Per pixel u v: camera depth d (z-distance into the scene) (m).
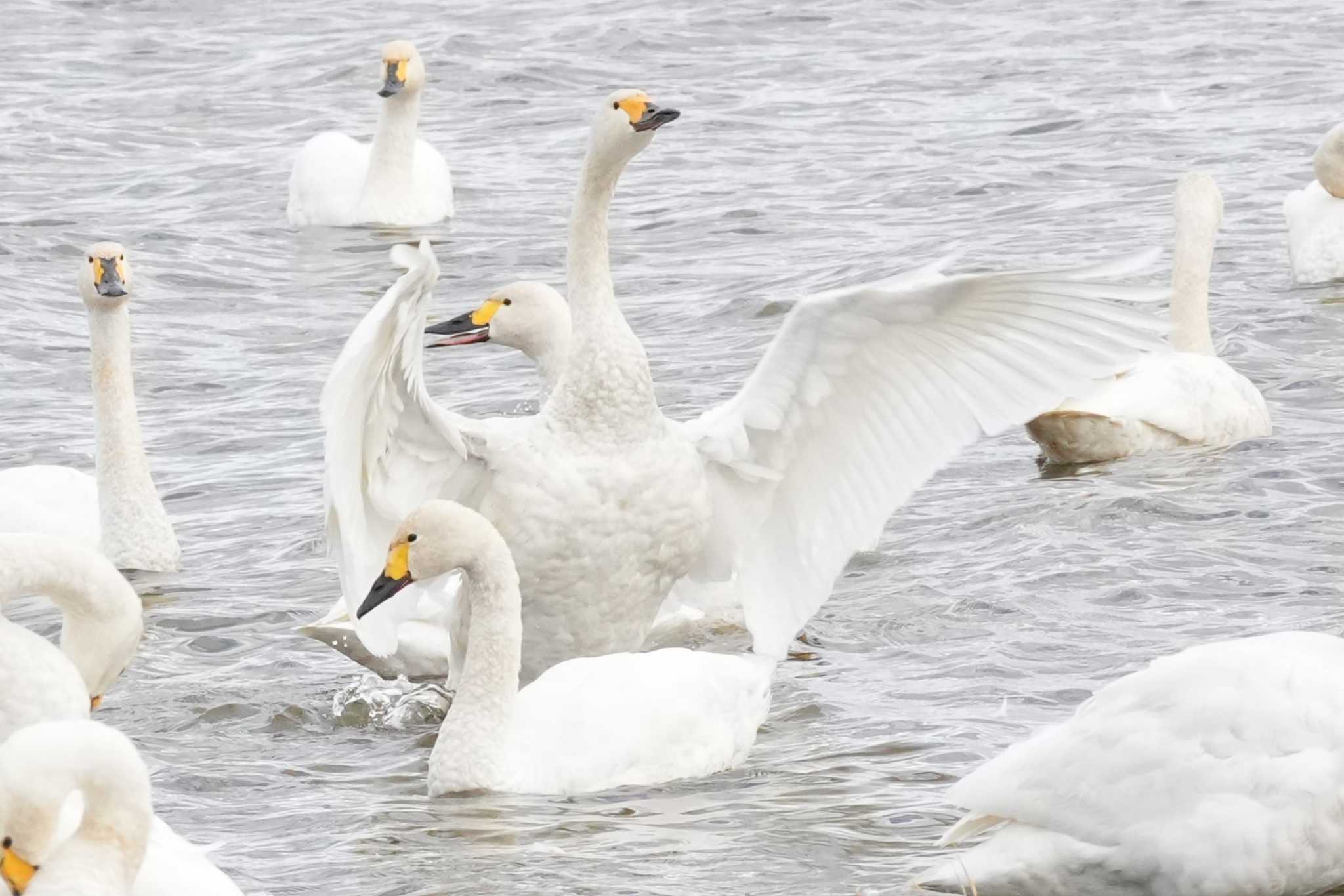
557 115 36.41
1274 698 9.52
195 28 44.94
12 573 10.80
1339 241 23.52
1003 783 9.82
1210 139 31.92
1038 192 29.03
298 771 12.32
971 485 17.55
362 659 13.99
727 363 21.59
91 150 34.09
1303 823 9.39
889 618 14.38
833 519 13.53
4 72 40.34
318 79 39.78
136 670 14.18
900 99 36.22
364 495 13.12
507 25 44.06
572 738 11.97
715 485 13.73
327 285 26.28
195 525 17.64
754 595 13.89
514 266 26.59
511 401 20.34
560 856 10.70
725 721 12.16
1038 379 12.40
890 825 10.93
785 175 30.86
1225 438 18.16
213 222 29.70
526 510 13.09
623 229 27.97
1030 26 42.44
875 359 12.91
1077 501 16.59
